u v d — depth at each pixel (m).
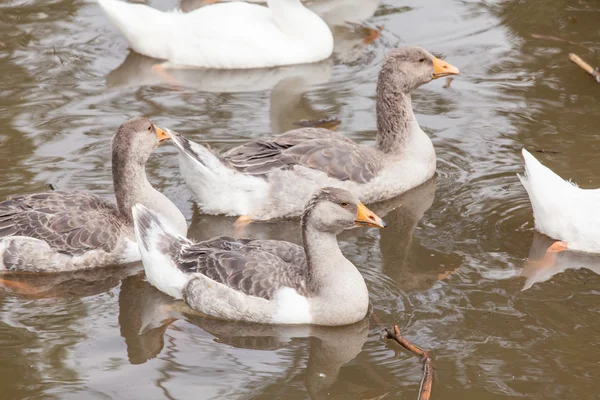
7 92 18.33
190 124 17.25
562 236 13.61
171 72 19.73
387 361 11.11
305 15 20.20
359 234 14.45
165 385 10.71
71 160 15.92
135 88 18.80
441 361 11.00
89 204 13.78
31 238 13.16
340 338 11.67
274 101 18.38
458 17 21.91
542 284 12.75
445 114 17.92
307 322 11.93
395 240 14.18
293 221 14.97
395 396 10.41
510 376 10.69
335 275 11.84
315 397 10.45
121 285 13.04
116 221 13.70
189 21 19.94
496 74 19.34
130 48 20.67
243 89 18.97
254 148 15.19
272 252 12.50
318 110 18.00
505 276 12.98
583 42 20.53
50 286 12.98
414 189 15.91
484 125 17.45
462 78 19.23
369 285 12.84
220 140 16.62
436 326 11.77
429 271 13.19
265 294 11.89
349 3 22.91
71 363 11.14
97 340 11.62
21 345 11.46
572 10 22.12
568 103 18.09
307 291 11.97
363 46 20.73
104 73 19.42
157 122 17.28
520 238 14.05
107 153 16.20
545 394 10.35
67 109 17.73
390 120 15.80
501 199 15.20
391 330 11.62
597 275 12.99
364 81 19.23
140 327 11.95
